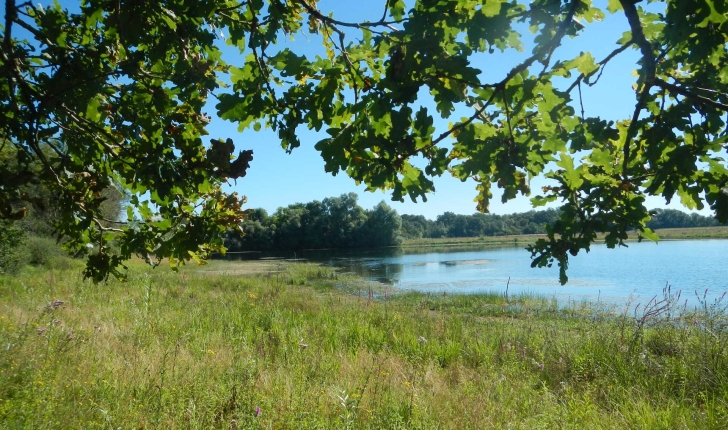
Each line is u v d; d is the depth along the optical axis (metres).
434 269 31.22
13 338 5.32
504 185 1.91
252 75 2.20
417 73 1.73
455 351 7.31
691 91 1.81
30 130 2.51
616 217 1.88
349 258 45.88
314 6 2.63
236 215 2.78
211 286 17.98
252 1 2.17
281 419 4.03
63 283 13.68
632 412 4.66
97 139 2.65
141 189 2.86
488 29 1.71
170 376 4.97
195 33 2.36
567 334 8.23
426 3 1.68
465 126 1.97
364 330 8.45
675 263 27.11
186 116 2.64
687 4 1.53
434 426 4.19
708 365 5.63
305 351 6.45
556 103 1.80
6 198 2.52
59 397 4.16
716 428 4.29
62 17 2.56
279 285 18.33
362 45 2.25
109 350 6.01
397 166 1.89
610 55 1.77
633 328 7.49
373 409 4.41
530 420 4.43
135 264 28.19
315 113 2.04
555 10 1.69
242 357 5.96
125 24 2.17
